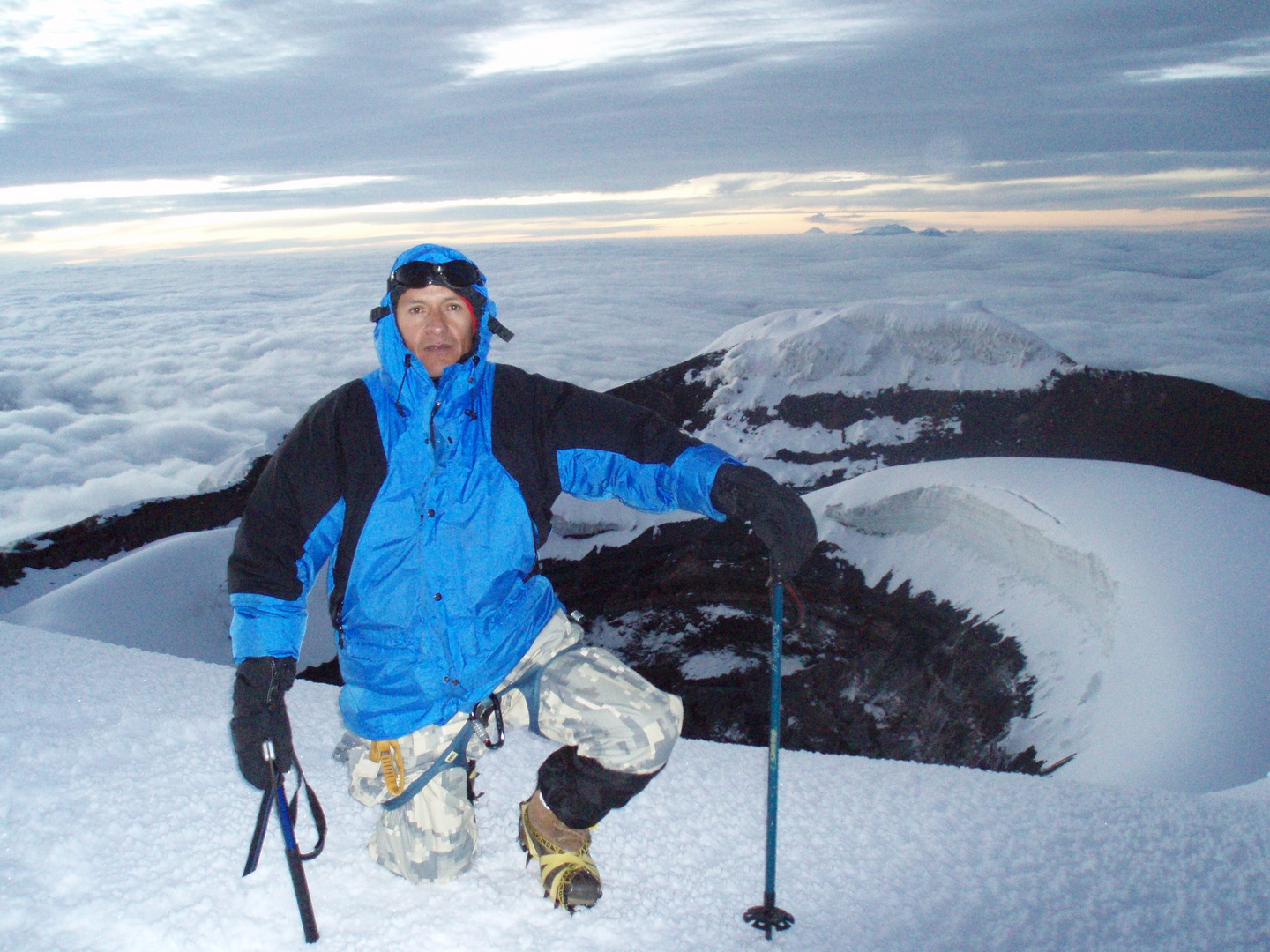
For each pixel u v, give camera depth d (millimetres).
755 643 35906
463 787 2301
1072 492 24156
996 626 25172
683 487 2100
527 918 2209
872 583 31391
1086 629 21219
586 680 2111
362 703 2170
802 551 2059
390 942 2088
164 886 2238
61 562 38281
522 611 2188
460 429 2076
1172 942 2305
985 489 27078
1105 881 2586
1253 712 12625
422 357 2061
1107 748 14102
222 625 25891
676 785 3016
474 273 2053
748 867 2547
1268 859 2695
